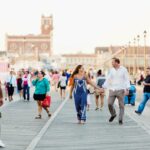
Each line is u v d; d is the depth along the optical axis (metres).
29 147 16.62
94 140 18.59
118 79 24.59
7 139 18.84
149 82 29.83
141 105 30.16
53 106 39.44
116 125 24.06
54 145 17.20
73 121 26.17
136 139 18.91
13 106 38.34
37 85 28.02
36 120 26.73
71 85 25.44
